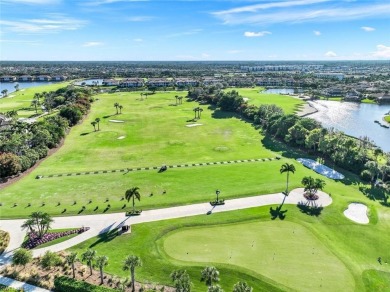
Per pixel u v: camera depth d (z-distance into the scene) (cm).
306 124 13075
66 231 6538
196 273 5194
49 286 5012
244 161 10862
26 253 5316
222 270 5212
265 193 8219
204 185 8769
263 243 6000
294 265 5353
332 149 11188
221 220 6856
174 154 11656
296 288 4834
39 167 10356
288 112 19462
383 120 18800
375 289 4941
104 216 7150
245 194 8144
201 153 11762
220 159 11069
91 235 6419
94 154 11681
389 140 14988
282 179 9175
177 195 8138
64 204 7731
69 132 14725
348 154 10419
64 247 6031
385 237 6450
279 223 6756
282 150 12200
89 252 5162
